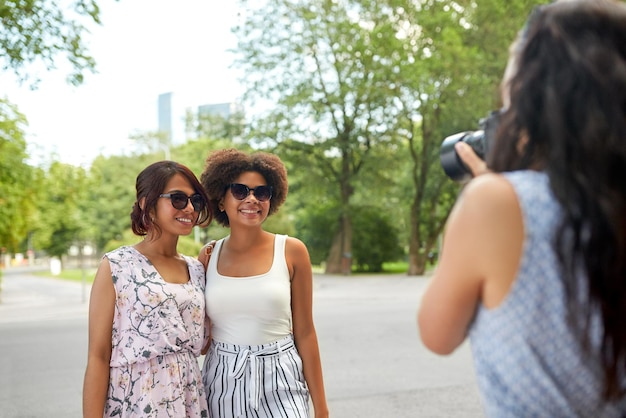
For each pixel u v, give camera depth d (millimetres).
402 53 23547
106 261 2350
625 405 1127
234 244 2674
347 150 27281
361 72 25891
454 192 28625
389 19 25000
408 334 9727
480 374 1188
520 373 1111
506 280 1123
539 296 1104
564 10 1156
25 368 7734
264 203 2648
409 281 23875
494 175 1180
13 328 11664
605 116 1056
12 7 7727
